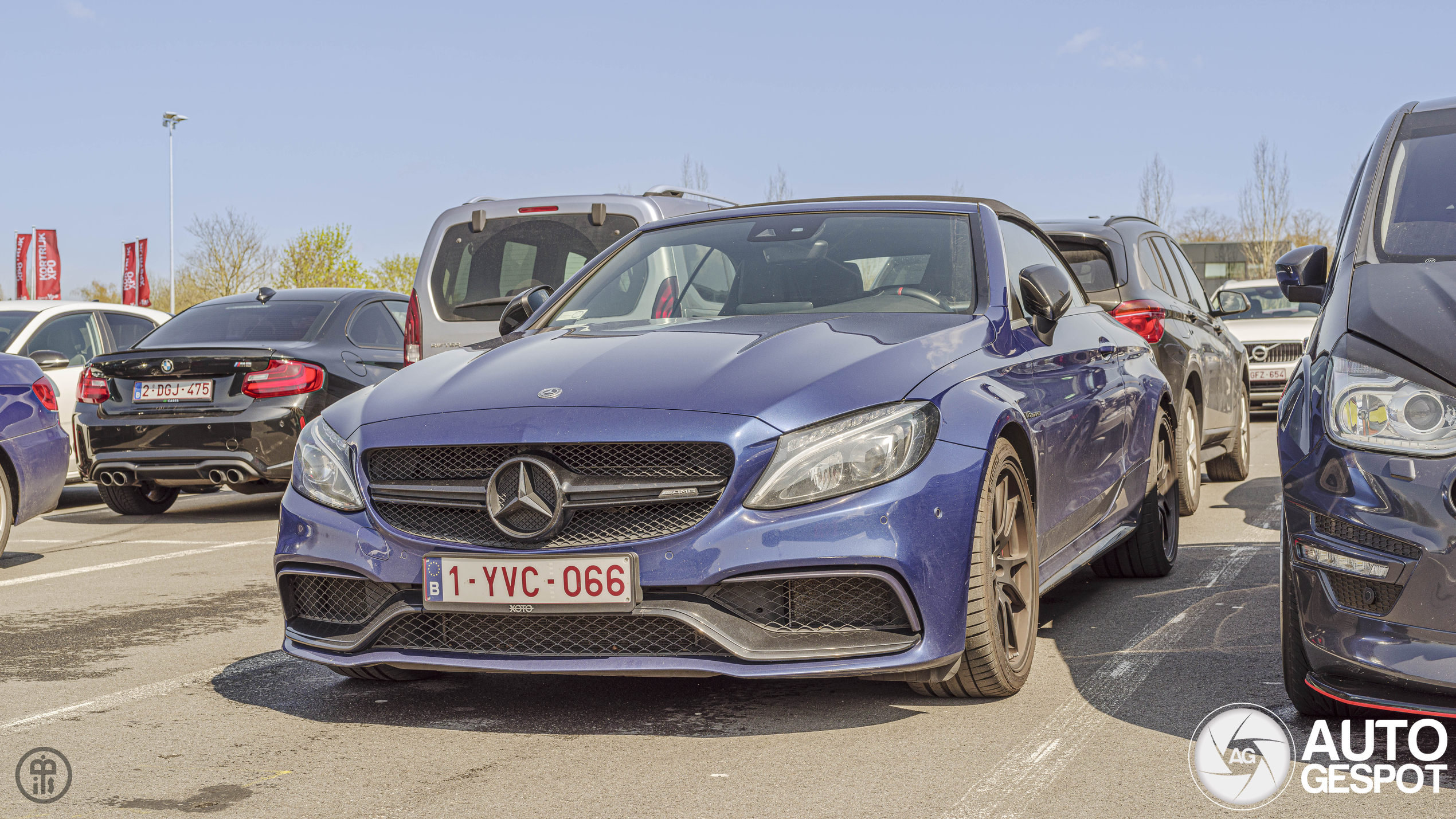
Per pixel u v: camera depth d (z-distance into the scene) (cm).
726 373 344
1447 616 285
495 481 333
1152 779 297
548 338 407
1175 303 736
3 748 343
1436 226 362
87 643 477
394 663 348
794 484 322
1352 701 300
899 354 356
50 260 3684
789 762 315
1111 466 482
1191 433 728
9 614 537
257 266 4669
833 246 448
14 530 845
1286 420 324
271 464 831
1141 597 514
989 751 319
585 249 782
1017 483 371
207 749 340
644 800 291
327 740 346
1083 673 395
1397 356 303
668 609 322
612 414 333
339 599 367
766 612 327
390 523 349
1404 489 289
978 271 426
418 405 362
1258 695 363
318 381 847
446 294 795
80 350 1045
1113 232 725
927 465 330
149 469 839
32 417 674
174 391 840
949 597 330
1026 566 376
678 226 494
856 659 322
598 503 328
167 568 661
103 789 307
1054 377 420
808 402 331
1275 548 616
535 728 352
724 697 377
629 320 437
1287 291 418
